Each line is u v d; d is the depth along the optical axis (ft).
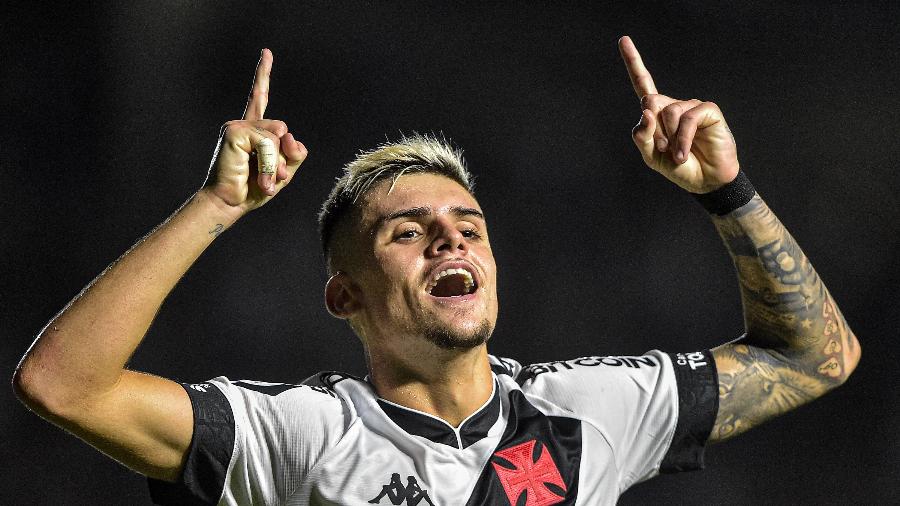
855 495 70.18
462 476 26.32
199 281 71.97
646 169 76.23
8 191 71.26
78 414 23.32
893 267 74.64
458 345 26.63
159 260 23.59
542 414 27.99
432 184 28.07
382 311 27.35
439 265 26.86
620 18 78.07
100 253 71.31
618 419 28.37
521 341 74.13
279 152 24.43
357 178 28.60
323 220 29.32
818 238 75.87
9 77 72.38
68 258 70.95
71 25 73.26
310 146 75.36
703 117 27.53
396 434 26.61
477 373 27.68
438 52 77.20
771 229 29.19
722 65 77.77
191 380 70.59
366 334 28.19
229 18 75.41
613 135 76.95
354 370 71.97
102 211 71.82
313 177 74.84
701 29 77.97
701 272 74.95
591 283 75.00
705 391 29.12
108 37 73.51
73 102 72.74
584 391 28.60
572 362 29.81
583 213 75.92
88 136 72.59
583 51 77.82
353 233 28.14
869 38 77.10
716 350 30.22
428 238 27.40
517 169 76.38
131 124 73.05
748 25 77.77
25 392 22.91
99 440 24.06
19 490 66.23
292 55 75.97
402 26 77.20
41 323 69.87
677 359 29.76
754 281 29.78
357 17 76.89
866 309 74.28
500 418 27.63
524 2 78.18
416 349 27.02
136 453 24.59
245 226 73.36
